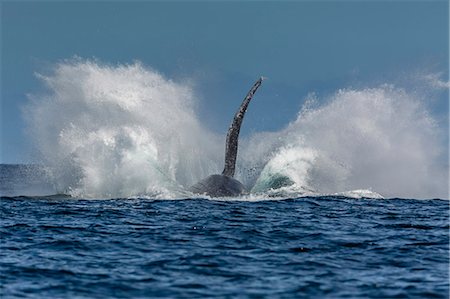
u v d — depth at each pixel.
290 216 103.06
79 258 74.56
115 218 100.75
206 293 61.53
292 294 61.28
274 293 61.50
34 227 93.31
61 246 80.88
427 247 81.38
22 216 103.25
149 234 87.94
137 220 98.75
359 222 99.25
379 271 69.44
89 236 86.81
